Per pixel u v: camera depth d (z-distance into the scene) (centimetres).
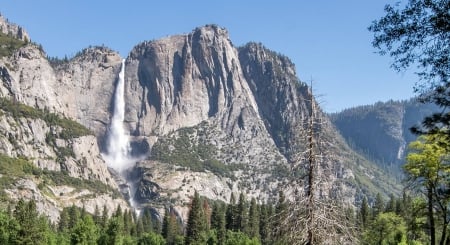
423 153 4134
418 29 1997
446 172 4125
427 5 1966
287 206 2542
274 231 2569
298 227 2491
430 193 4281
